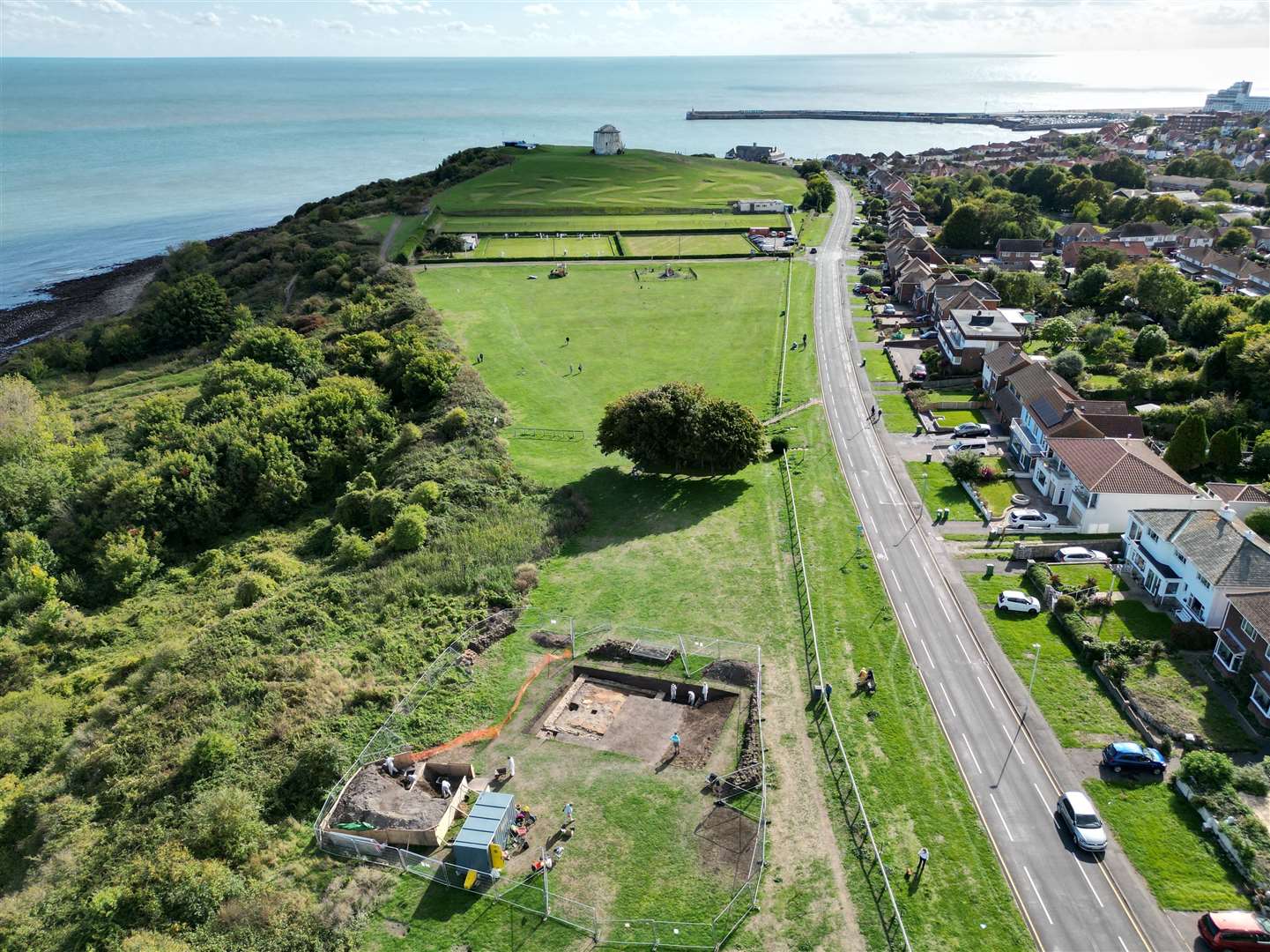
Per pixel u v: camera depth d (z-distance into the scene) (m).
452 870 49.59
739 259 198.00
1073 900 46.81
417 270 189.75
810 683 63.94
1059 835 50.97
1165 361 121.25
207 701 63.81
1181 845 50.00
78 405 140.62
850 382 124.44
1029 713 60.72
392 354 127.69
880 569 78.50
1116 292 146.25
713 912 46.41
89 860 52.34
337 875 49.66
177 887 48.50
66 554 93.56
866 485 94.44
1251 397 105.50
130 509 95.69
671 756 57.72
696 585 76.81
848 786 54.28
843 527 85.69
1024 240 191.88
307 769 56.44
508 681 65.56
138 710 64.00
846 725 59.56
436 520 87.94
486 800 51.38
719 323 152.88
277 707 62.28
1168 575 71.69
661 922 45.97
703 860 49.53
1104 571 76.94
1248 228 195.00
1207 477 92.31
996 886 47.66
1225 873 48.25
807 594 74.50
